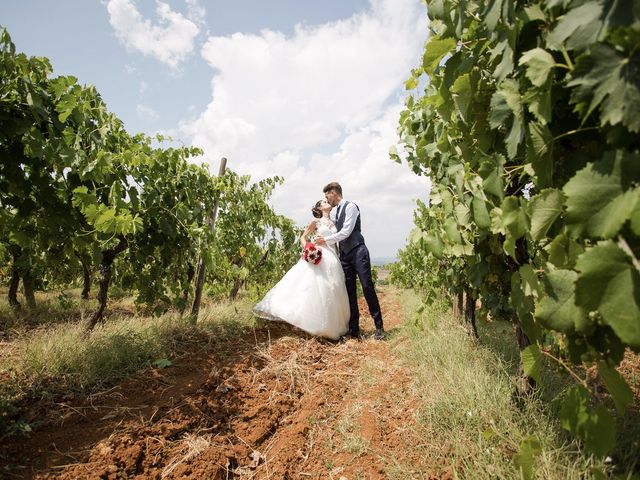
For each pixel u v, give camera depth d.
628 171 0.72
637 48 0.69
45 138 2.93
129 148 3.60
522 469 1.25
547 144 1.06
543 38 1.07
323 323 4.20
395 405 2.52
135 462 1.92
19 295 7.43
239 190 7.40
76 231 3.08
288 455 2.10
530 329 1.41
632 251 0.74
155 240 3.89
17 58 2.56
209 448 2.08
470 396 2.19
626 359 2.80
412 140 3.58
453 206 2.27
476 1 1.36
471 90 1.49
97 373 2.80
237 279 7.88
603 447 1.01
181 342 3.75
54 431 2.15
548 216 1.03
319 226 4.72
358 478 1.86
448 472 1.72
